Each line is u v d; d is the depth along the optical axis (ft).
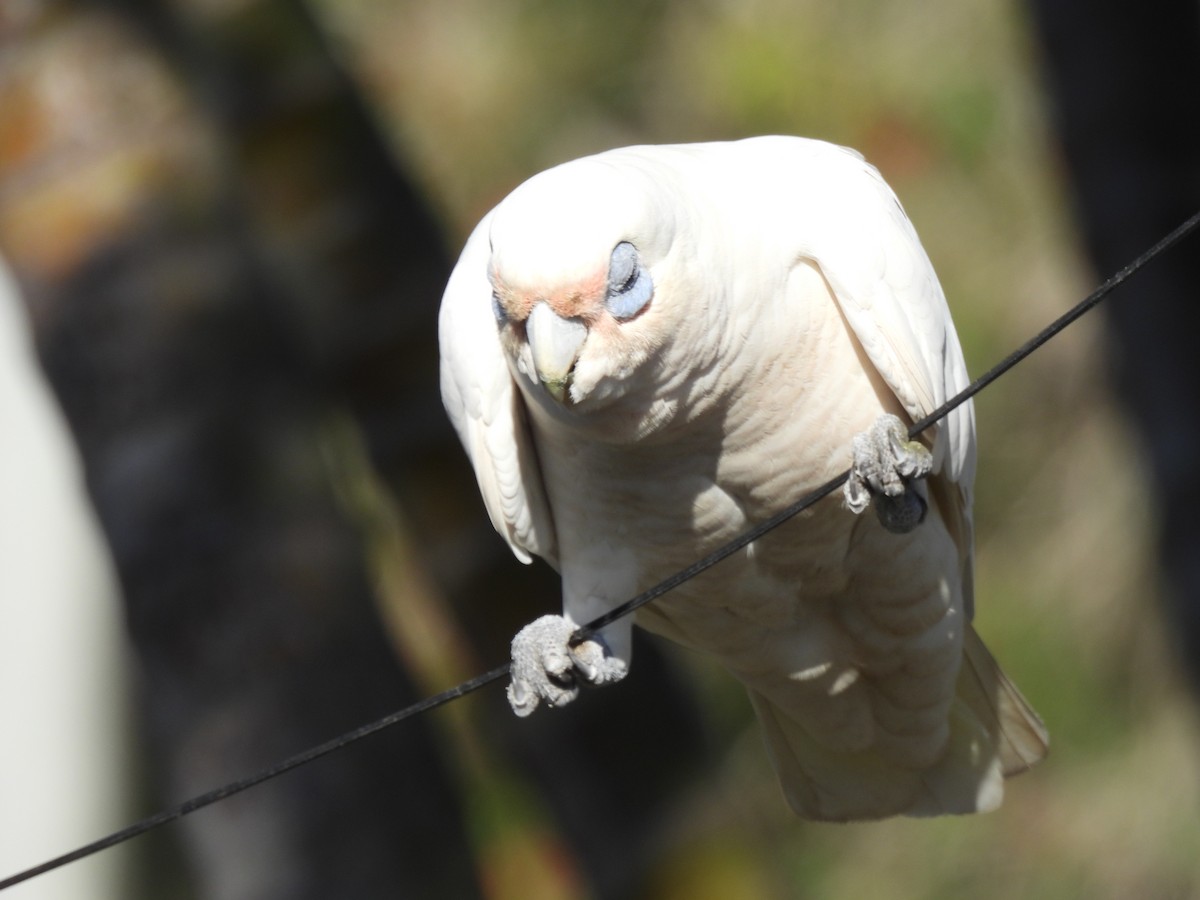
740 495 25.94
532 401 25.17
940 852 44.24
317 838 33.30
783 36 45.75
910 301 25.50
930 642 27.58
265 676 33.24
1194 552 39.17
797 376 24.99
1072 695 43.86
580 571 26.96
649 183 23.13
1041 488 44.60
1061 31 39.83
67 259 33.68
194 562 33.17
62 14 34.30
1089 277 41.96
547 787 38.09
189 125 34.71
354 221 36.94
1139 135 39.14
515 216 22.80
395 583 44.16
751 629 27.66
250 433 33.81
